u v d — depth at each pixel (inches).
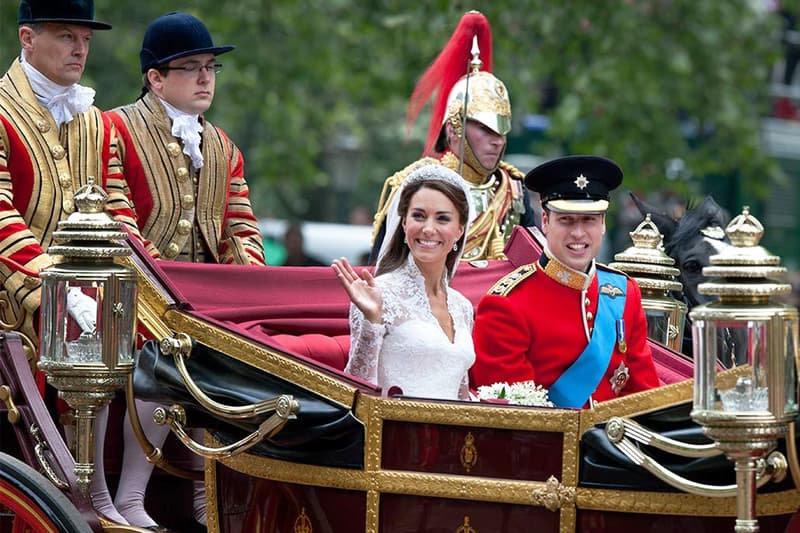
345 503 604.4
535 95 1856.5
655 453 558.3
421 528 588.1
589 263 677.9
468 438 580.4
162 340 639.8
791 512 568.4
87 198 652.1
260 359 621.0
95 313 644.7
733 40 1935.3
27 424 700.0
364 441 594.6
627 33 1797.5
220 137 833.5
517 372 656.4
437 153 901.8
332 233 2143.2
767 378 522.9
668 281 801.6
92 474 666.8
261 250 839.1
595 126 1841.8
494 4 1718.8
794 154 2669.8
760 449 525.0
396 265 655.1
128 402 663.1
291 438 604.4
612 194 1934.1
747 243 533.3
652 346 747.4
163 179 803.4
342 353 703.7
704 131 2111.2
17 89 768.3
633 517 564.1
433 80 896.3
